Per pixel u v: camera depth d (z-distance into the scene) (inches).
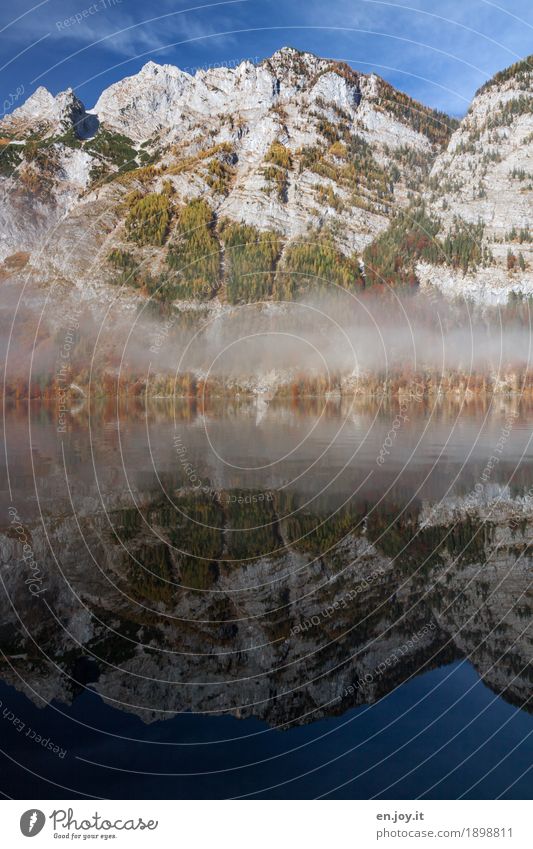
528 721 194.7
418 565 340.2
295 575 328.5
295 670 227.6
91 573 331.9
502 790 165.8
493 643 246.8
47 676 223.0
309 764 176.7
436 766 172.4
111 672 226.5
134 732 191.5
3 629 263.1
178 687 217.8
